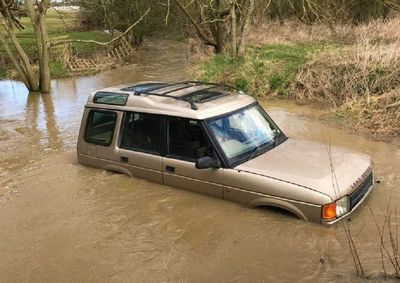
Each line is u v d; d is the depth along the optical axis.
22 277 4.96
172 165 6.38
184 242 5.36
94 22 37.00
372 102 11.15
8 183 7.69
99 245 5.47
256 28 24.84
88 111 7.48
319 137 9.68
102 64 23.42
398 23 21.23
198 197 6.17
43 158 9.09
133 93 7.09
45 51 16.78
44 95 16.64
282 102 13.19
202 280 4.66
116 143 7.08
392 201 6.00
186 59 24.77
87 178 7.23
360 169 5.78
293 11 27.03
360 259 4.77
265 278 4.62
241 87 14.49
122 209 6.20
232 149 6.02
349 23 25.25
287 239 5.17
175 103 6.54
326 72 13.48
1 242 5.70
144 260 5.09
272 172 5.60
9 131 11.60
